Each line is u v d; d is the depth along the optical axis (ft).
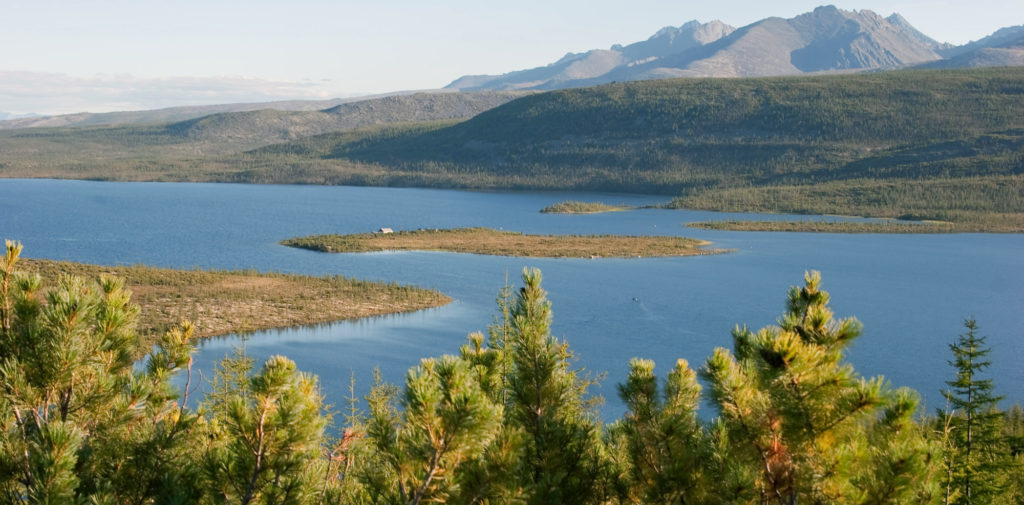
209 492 26.30
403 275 434.71
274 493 25.30
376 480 27.14
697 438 30.83
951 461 63.93
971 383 86.99
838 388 23.30
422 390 22.77
